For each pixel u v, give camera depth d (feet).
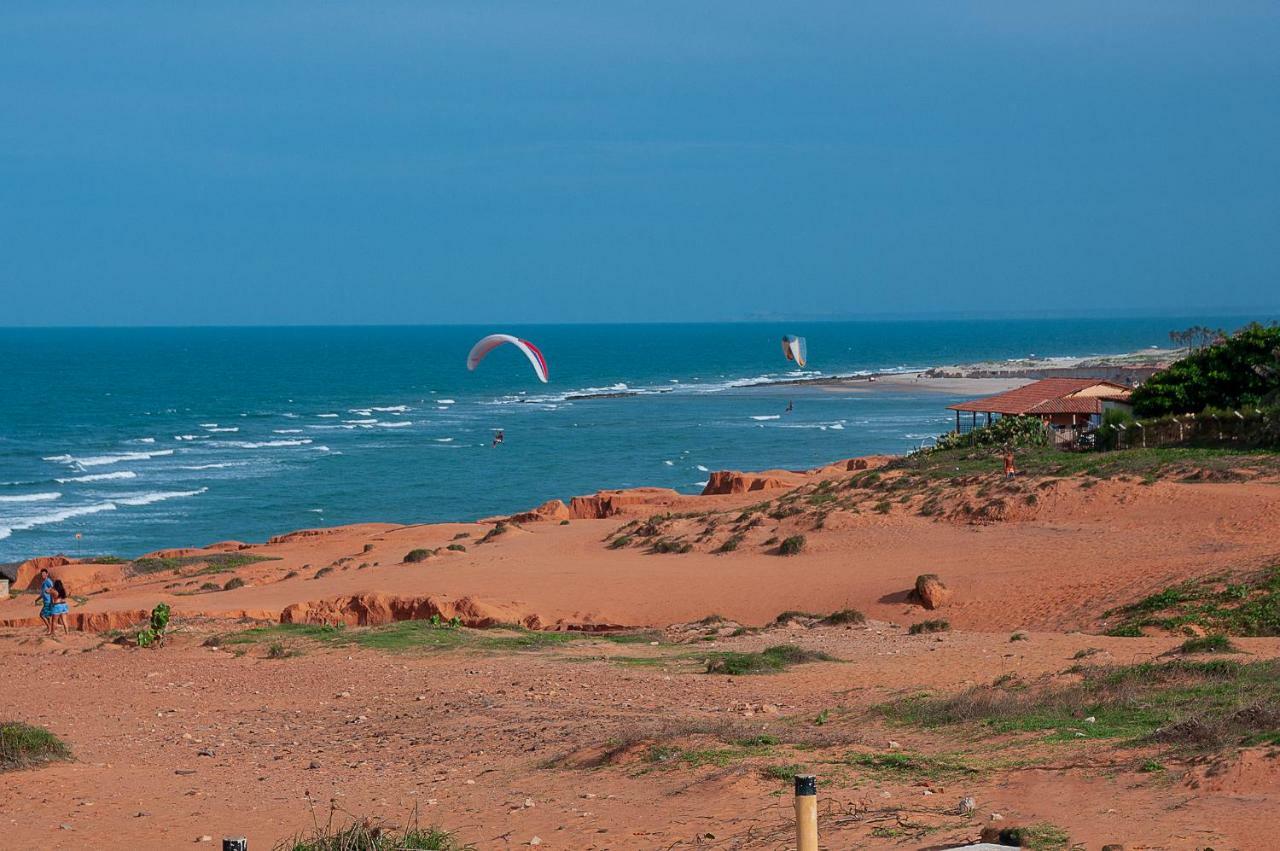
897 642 115.44
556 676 99.19
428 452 524.11
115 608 179.63
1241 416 231.91
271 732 84.07
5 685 106.73
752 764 57.88
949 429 558.97
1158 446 240.53
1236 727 54.54
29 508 388.78
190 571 237.04
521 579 189.26
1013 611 147.33
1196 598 134.51
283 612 163.43
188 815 61.36
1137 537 172.86
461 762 70.49
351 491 423.64
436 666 108.27
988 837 42.60
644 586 178.60
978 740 62.85
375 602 162.91
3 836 57.77
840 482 235.81
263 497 411.95
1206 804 43.98
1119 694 70.79
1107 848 39.24
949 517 200.85
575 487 425.28
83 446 558.56
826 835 45.80
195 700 96.99
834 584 169.99
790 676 94.22
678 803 53.83
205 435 604.08
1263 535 162.20
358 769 71.10
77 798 65.72
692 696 87.35
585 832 51.19
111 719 90.22
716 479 304.30
